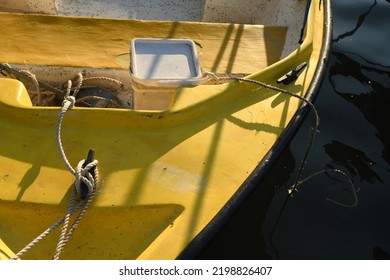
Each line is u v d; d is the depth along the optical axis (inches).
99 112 78.6
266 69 89.7
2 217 70.6
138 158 75.5
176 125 80.1
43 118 78.4
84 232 70.6
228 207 71.5
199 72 87.4
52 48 101.6
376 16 157.8
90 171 71.4
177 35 108.6
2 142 76.3
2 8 124.0
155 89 85.4
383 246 94.7
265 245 91.7
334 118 119.2
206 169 75.2
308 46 96.7
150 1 136.1
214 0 124.6
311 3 108.3
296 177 104.0
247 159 77.4
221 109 83.5
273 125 82.7
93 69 99.4
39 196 70.8
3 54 99.1
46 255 69.1
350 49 143.4
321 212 99.0
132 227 70.9
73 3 132.0
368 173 107.2
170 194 71.9
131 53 88.0
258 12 126.3
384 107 124.3
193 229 68.6
